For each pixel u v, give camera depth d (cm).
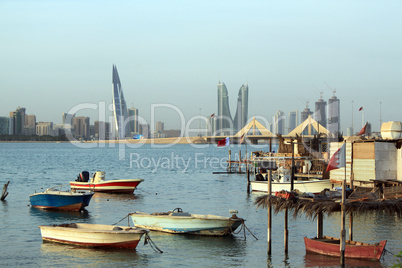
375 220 4328
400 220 4322
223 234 3712
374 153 4400
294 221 4384
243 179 9162
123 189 6494
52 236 3528
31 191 6825
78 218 4566
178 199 6056
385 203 2852
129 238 3309
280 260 3095
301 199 3086
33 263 3027
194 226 3719
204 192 6894
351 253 3031
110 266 2980
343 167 5191
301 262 3039
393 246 3397
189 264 3031
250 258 3148
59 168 12500
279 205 3161
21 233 3856
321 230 3312
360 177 4562
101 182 6438
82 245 3409
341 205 2844
